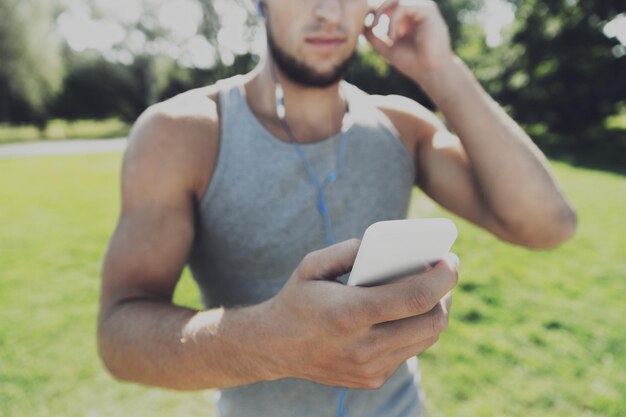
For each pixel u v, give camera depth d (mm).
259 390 1026
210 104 1032
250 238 997
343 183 1056
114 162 12766
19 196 8383
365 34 1281
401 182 1154
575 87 18656
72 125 29453
